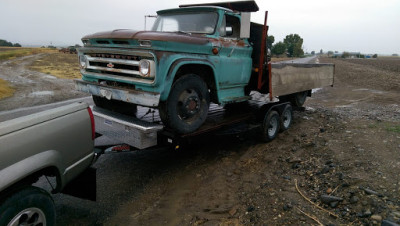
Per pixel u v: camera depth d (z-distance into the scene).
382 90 14.73
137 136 3.78
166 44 3.83
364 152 4.72
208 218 3.53
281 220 3.25
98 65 4.57
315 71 7.65
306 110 9.07
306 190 3.90
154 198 4.05
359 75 22.64
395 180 3.72
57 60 37.06
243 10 6.25
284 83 6.18
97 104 5.21
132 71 4.00
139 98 3.88
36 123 2.64
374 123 6.63
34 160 2.53
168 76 3.90
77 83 4.99
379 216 3.03
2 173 2.26
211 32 4.89
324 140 5.67
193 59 4.25
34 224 2.56
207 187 4.33
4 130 2.35
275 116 6.26
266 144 6.16
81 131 3.18
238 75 5.55
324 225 3.06
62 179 2.92
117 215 3.63
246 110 6.27
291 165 4.87
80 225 3.41
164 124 4.27
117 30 4.25
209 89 5.06
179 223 3.47
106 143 4.44
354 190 3.59
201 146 6.10
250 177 4.56
